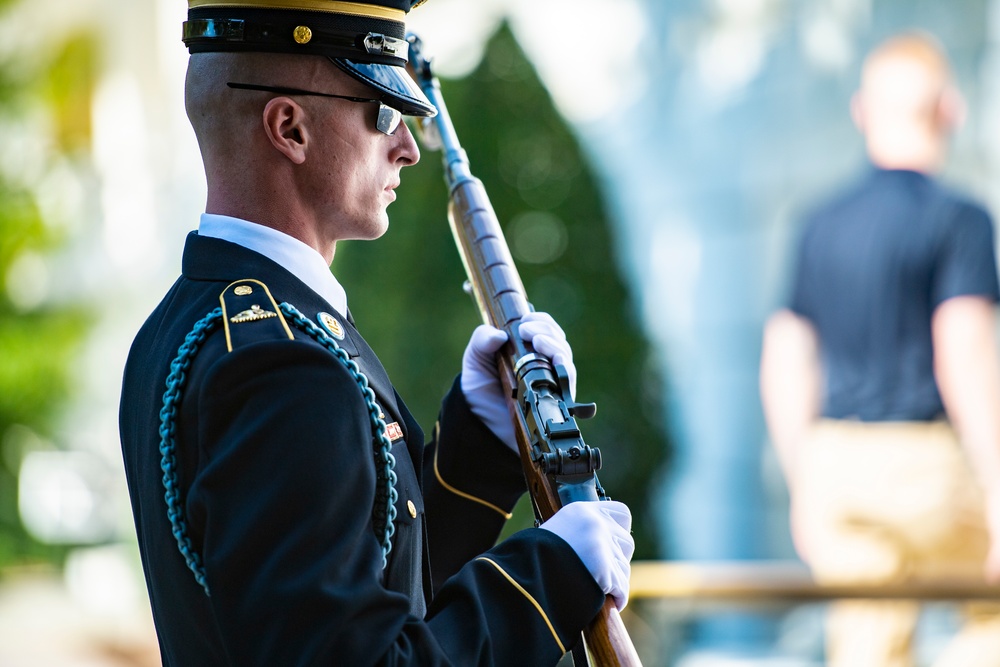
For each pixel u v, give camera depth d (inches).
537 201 405.4
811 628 283.1
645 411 407.5
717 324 491.5
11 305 681.6
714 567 287.9
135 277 727.7
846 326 365.7
